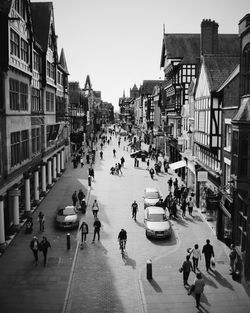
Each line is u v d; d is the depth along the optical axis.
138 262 17.70
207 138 22.83
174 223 23.92
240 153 15.44
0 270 16.58
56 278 15.83
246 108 15.46
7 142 19.47
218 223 20.81
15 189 20.95
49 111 34.31
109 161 54.19
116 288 14.98
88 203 29.20
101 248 19.55
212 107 21.70
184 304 13.65
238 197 17.16
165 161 44.81
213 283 15.36
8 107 19.75
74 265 17.22
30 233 21.73
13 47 21.70
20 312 13.05
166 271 16.62
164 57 51.28
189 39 44.72
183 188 29.56
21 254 18.50
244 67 16.53
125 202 29.72
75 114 60.31
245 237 16.16
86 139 79.50
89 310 13.25
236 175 15.70
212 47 32.16
